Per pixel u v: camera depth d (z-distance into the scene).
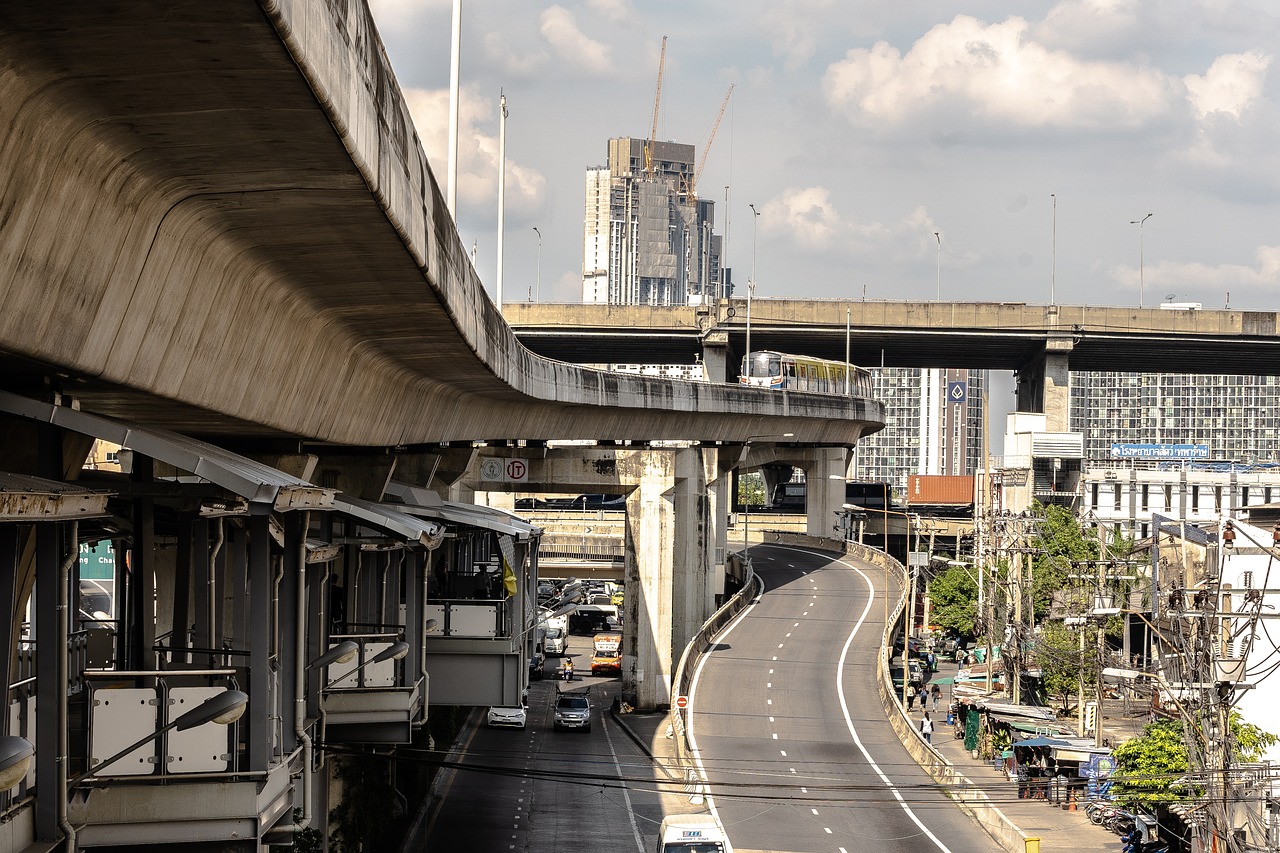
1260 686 72.25
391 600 47.84
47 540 18.16
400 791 68.56
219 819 21.98
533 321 179.38
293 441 40.09
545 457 106.94
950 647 153.38
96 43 15.51
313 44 17.12
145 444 21.30
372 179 22.20
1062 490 182.12
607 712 113.38
